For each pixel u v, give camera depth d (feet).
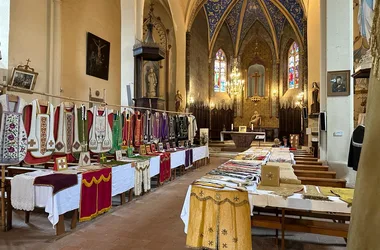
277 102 62.80
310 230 9.34
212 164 33.68
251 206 9.10
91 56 34.65
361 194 2.10
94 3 35.29
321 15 22.09
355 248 2.04
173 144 28.12
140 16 29.07
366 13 15.30
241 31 64.34
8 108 11.55
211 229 9.20
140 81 28.04
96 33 35.68
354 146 13.75
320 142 21.94
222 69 65.41
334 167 20.08
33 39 26.78
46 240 10.85
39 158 12.96
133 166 17.01
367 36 15.16
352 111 19.98
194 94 52.90
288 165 15.64
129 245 10.50
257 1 57.77
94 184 13.20
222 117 63.87
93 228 12.26
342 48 20.25
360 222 2.05
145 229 12.18
